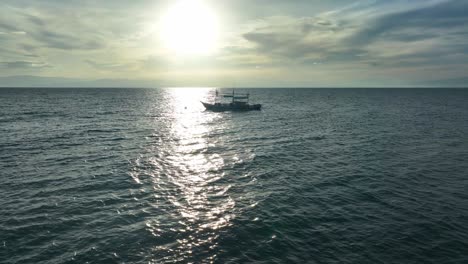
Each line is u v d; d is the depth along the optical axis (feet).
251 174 78.74
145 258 40.16
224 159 94.38
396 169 82.99
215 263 39.22
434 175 77.25
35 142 115.14
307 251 42.01
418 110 283.38
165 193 64.64
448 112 261.03
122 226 49.14
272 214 54.08
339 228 48.73
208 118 215.92
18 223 49.37
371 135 139.44
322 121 196.13
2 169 79.05
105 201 59.52
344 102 422.41
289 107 326.03
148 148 109.19
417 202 59.57
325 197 62.44
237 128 163.73
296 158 95.76
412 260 39.83
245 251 42.09
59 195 62.08
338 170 82.28
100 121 184.34
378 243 43.96
